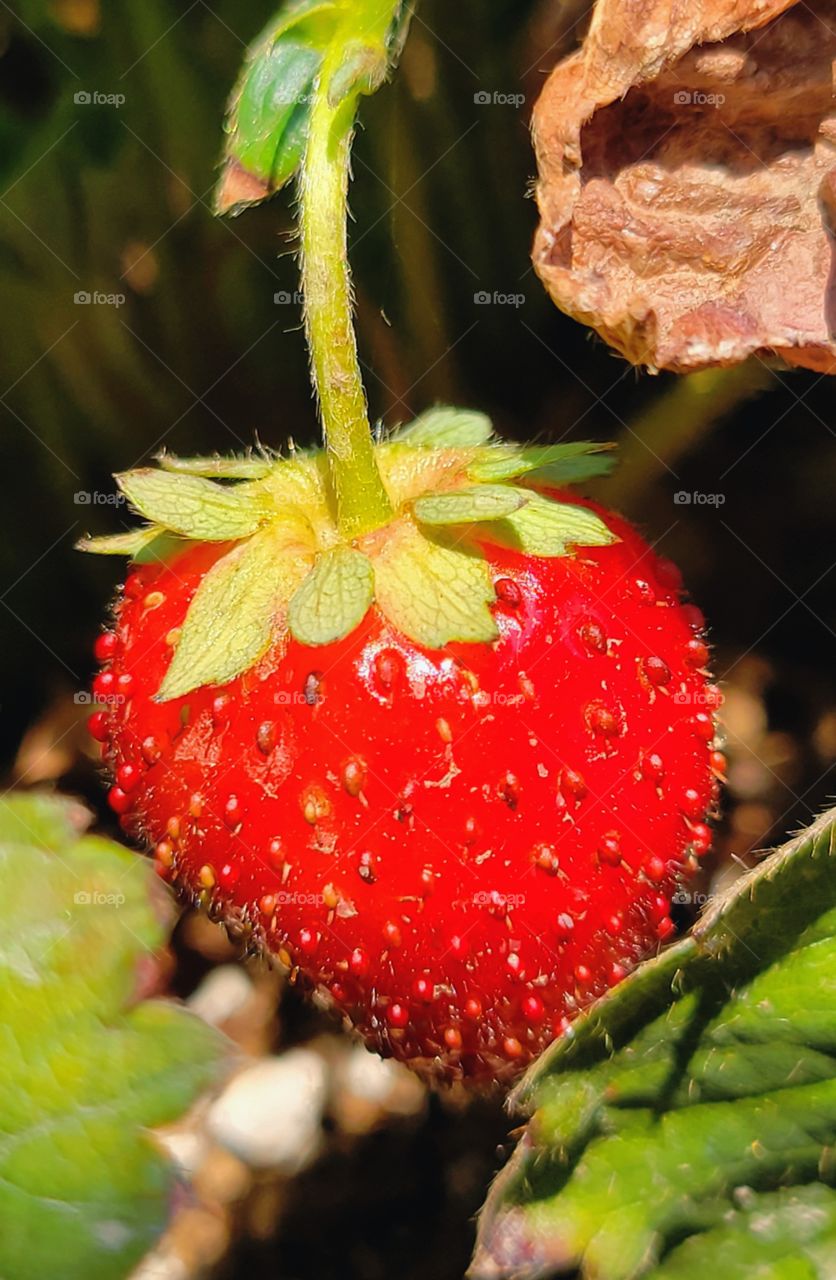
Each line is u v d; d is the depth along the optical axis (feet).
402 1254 0.45
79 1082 0.38
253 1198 0.45
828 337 0.36
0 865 0.40
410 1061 0.38
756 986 0.38
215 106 0.46
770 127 0.36
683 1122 0.39
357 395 0.35
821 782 0.47
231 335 0.47
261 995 0.47
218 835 0.36
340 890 0.35
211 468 0.37
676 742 0.37
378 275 0.47
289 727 0.35
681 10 0.35
